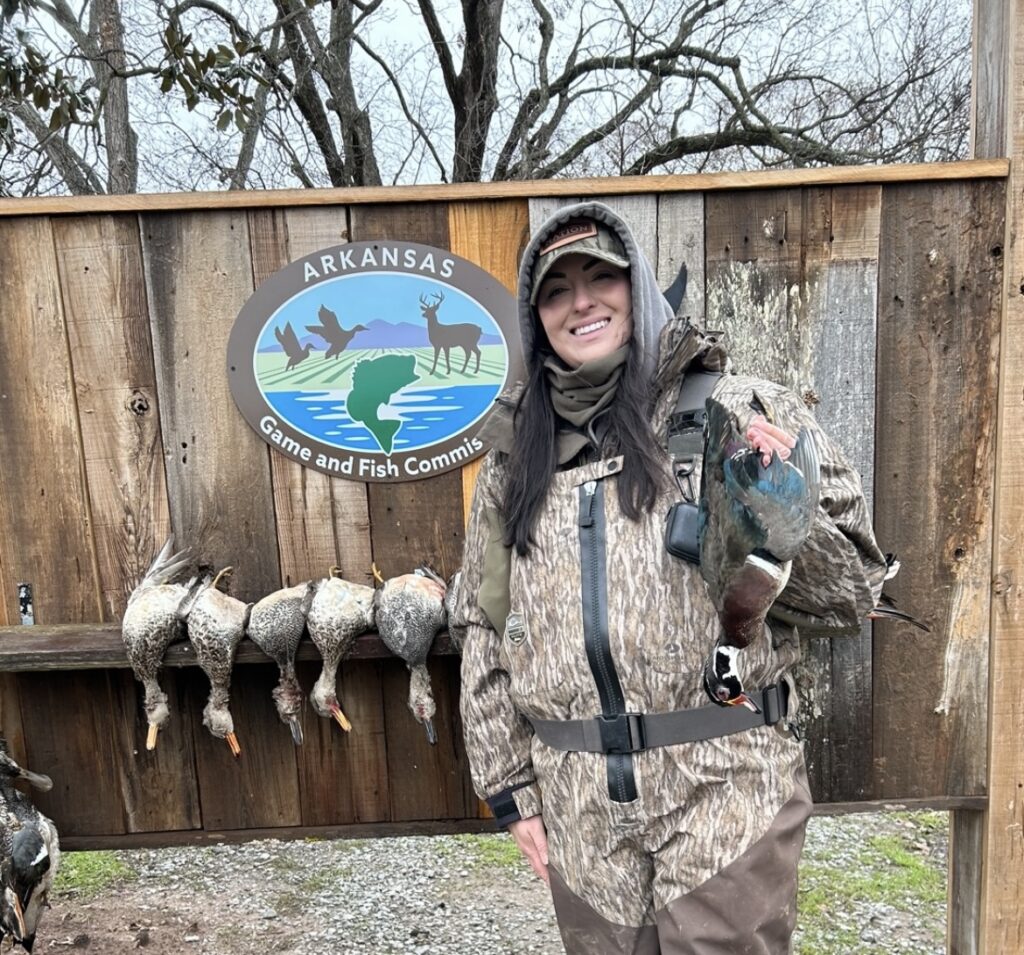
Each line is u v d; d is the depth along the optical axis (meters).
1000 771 1.74
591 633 1.12
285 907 2.60
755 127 5.19
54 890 2.71
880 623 1.74
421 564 1.75
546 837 1.32
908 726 1.76
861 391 1.68
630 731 1.12
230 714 1.74
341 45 5.16
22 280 1.65
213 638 1.58
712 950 1.10
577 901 1.22
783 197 1.64
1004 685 1.71
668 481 1.13
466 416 1.70
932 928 2.34
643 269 1.18
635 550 1.11
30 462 1.71
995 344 1.66
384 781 1.84
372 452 1.71
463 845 3.00
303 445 1.71
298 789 1.84
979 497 1.70
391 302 1.67
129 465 1.71
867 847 2.82
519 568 1.21
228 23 4.72
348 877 2.78
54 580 1.74
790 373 1.67
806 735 1.76
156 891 2.71
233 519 1.73
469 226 1.65
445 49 5.36
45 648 1.60
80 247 1.65
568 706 1.17
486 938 2.41
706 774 1.11
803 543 1.01
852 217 1.64
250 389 1.69
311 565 1.75
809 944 2.27
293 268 1.66
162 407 1.70
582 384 1.21
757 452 0.98
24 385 1.68
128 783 1.83
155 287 1.66
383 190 1.62
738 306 1.66
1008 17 1.58
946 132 4.98
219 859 2.92
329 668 1.63
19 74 2.53
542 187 1.62
